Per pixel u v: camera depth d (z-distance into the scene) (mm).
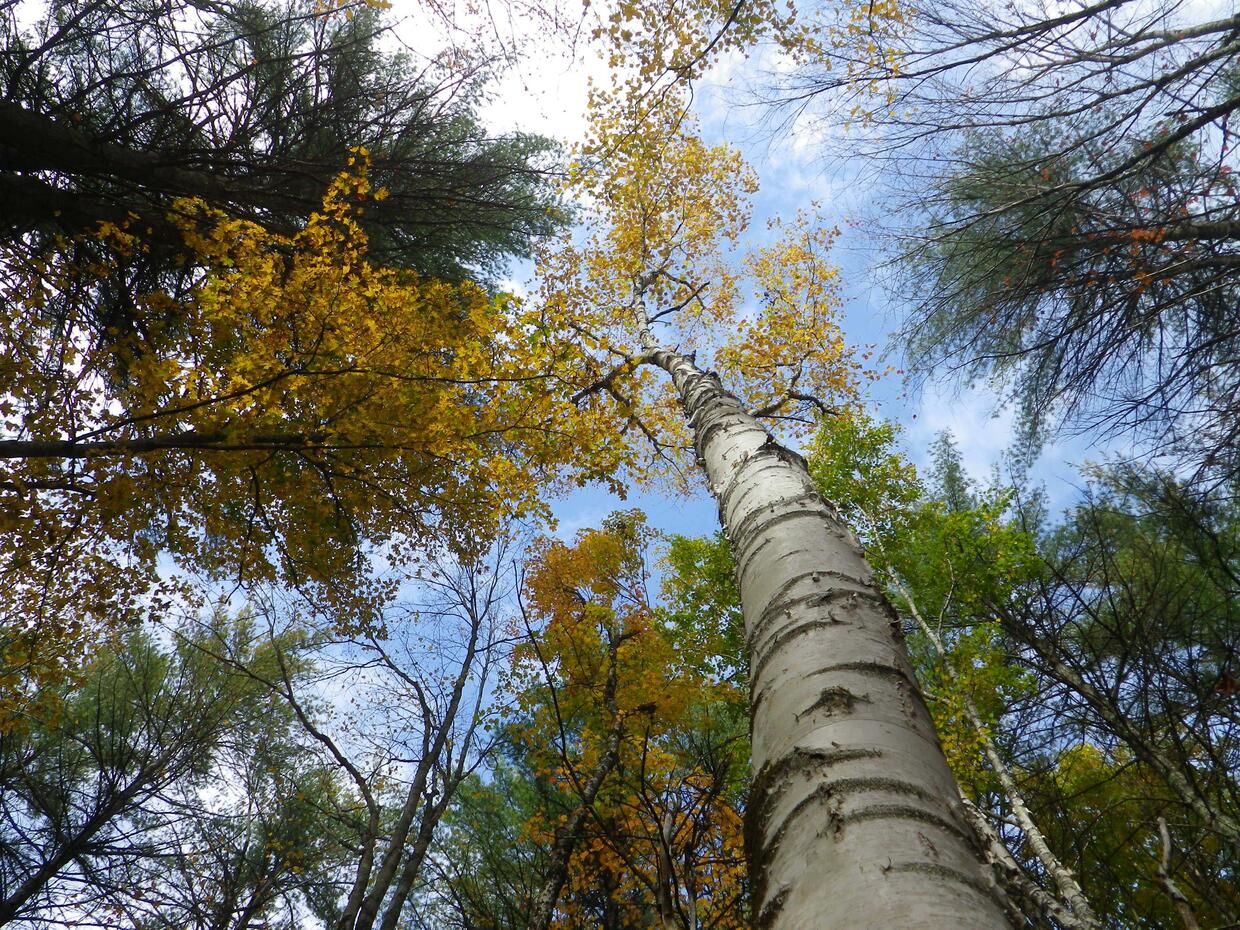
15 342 4500
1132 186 5809
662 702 6652
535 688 6945
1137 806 5637
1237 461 5527
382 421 4957
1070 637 5984
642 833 4727
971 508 9164
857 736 1356
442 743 6312
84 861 7410
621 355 6383
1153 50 4988
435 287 5535
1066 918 3227
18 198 5988
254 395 4594
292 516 5676
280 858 8406
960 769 5453
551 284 8344
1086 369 6305
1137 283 5672
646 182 8492
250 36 6797
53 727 5109
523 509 5773
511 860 6598
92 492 4273
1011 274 6555
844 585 1841
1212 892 4941
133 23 6141
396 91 7992
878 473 8883
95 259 6316
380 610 6383
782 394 8000
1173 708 4922
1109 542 6324
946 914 1003
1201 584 5586
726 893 4359
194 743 8570
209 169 6957
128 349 4812
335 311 4926
